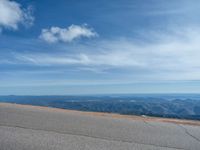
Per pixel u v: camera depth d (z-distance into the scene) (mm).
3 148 4469
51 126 6469
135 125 7270
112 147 4922
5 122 6656
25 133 5586
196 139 5902
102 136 5715
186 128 7176
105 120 7871
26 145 4707
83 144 4992
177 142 5582
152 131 6562
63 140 5184
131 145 5145
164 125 7516
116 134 5984
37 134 5551
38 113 8648
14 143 4789
